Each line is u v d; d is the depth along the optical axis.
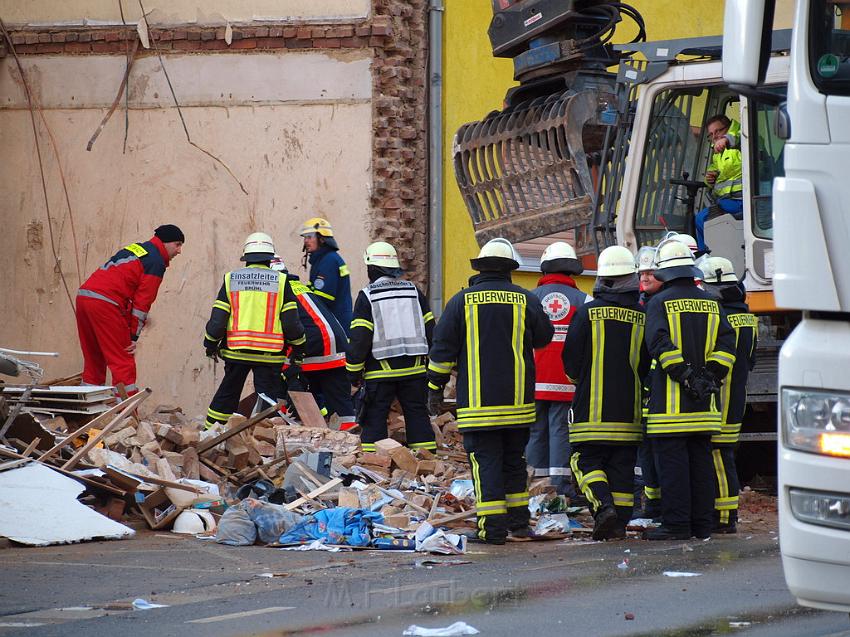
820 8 15.43
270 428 33.50
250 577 21.45
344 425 39.38
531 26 39.25
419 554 24.73
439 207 47.16
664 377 27.20
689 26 53.47
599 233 36.62
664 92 36.00
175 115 46.44
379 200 45.81
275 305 36.12
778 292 15.16
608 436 27.17
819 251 15.02
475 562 23.69
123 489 27.88
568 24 38.34
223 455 31.41
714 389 26.67
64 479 26.67
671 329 26.70
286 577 21.56
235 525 25.59
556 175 37.62
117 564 22.61
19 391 31.33
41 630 16.81
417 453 32.88
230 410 36.38
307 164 45.94
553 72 38.78
